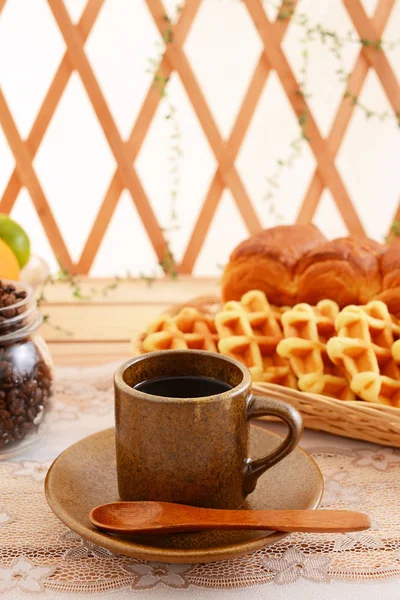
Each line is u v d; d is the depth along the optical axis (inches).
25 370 31.1
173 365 28.9
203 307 38.6
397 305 36.2
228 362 28.5
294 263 37.9
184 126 66.6
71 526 26.1
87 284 52.9
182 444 26.8
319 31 56.9
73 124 66.1
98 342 40.6
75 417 33.6
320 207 72.2
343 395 32.9
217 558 25.5
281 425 33.3
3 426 30.7
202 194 70.1
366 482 30.5
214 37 63.4
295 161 68.6
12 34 62.6
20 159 58.7
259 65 57.7
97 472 28.9
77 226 71.4
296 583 26.7
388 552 27.7
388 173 69.0
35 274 44.1
